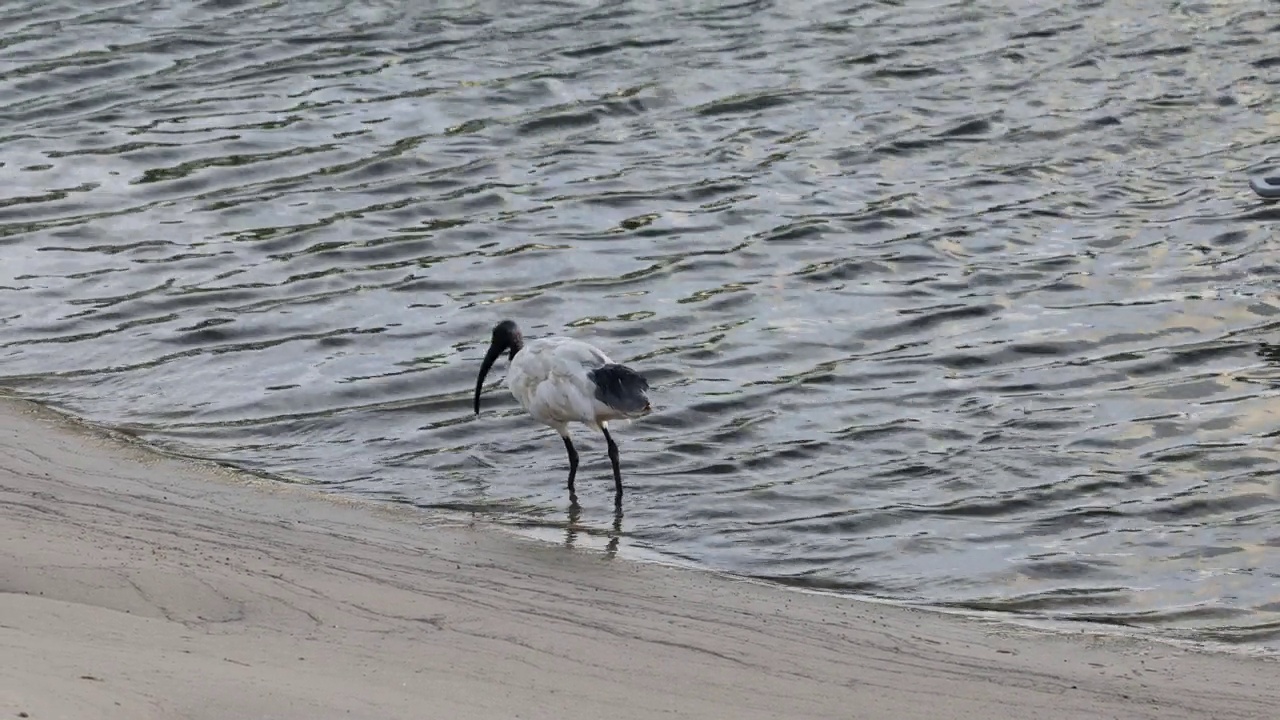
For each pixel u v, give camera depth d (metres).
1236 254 21.02
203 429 15.87
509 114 25.59
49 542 12.11
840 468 15.34
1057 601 12.73
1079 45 28.84
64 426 15.63
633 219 22.02
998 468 15.34
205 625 10.59
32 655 8.89
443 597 11.80
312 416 16.28
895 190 23.14
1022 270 20.58
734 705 10.03
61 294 19.34
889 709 10.21
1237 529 14.12
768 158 24.20
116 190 22.62
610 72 27.27
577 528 13.88
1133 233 21.80
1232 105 26.41
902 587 12.94
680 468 15.30
